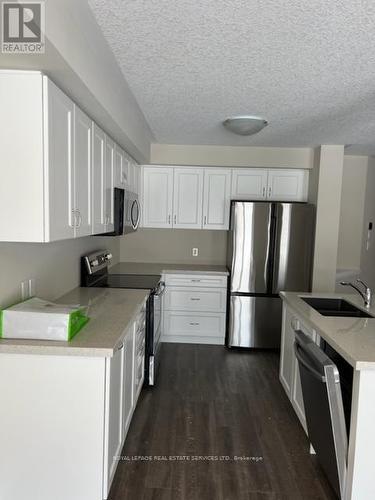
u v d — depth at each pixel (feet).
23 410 5.58
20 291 6.63
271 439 7.98
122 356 6.77
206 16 5.14
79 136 6.44
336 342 6.01
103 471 5.64
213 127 11.34
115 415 6.28
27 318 5.65
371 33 5.47
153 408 9.14
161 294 12.20
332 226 13.55
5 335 5.67
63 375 5.53
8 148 4.96
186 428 8.30
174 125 11.20
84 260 10.18
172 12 5.06
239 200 14.47
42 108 4.92
